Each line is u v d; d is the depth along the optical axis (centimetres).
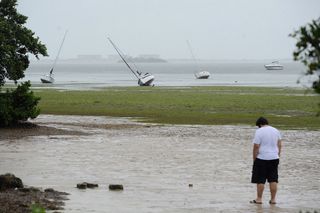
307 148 3416
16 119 4297
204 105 6550
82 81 14850
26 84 4397
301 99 7325
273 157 1927
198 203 1928
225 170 2644
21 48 4466
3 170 2562
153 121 5041
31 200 1841
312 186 2277
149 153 3155
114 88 10494
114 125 4697
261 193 1938
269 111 5928
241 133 4169
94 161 2861
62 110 5997
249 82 13788
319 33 998
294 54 1017
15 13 4466
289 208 1866
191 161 2895
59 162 2811
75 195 2011
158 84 12725
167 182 2338
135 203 1905
